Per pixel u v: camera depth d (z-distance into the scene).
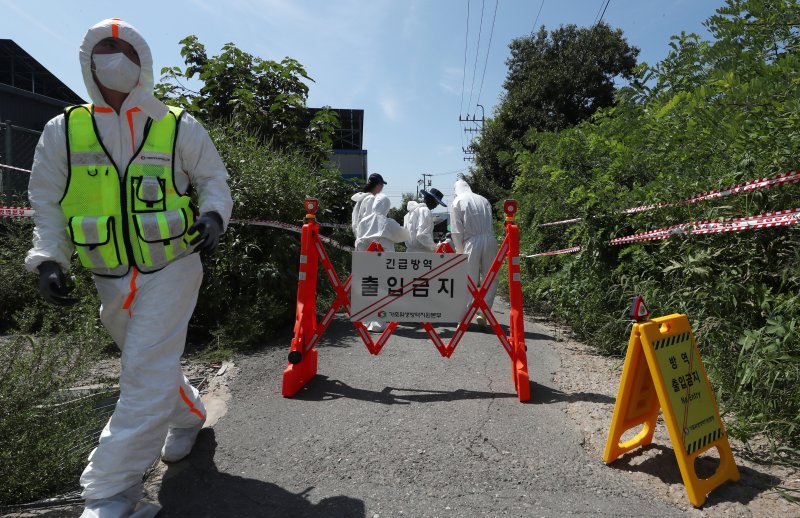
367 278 4.66
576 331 6.71
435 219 12.17
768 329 3.42
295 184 7.69
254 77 10.92
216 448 3.38
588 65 22.50
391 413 3.97
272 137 9.99
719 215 4.43
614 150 7.14
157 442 2.47
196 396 3.22
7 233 6.86
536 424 3.77
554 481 2.97
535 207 9.84
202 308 6.22
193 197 3.90
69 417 3.10
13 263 6.44
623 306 5.71
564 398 4.31
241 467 3.14
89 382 4.26
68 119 2.49
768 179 3.82
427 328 4.74
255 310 6.05
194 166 2.71
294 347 4.47
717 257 4.50
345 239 9.95
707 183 4.86
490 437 3.54
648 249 5.64
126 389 2.45
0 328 6.13
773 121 4.29
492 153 25.50
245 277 6.40
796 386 3.30
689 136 5.68
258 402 4.21
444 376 4.89
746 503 2.72
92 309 3.56
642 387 3.23
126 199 2.49
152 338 2.50
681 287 4.79
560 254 8.10
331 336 6.58
